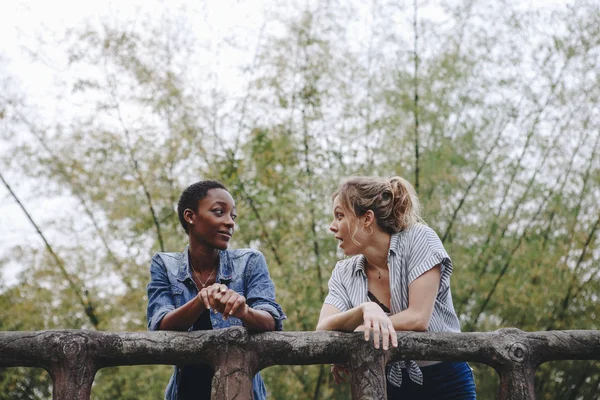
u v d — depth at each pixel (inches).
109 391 288.2
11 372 300.5
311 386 287.4
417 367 104.3
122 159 294.5
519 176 314.2
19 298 291.7
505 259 307.3
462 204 309.4
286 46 303.0
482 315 318.7
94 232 296.5
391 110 307.6
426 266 103.5
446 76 310.3
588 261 304.3
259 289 110.8
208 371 107.9
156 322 103.8
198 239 113.0
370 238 108.3
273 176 285.9
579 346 95.1
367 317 93.8
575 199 308.3
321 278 287.9
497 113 315.3
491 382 300.5
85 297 294.5
